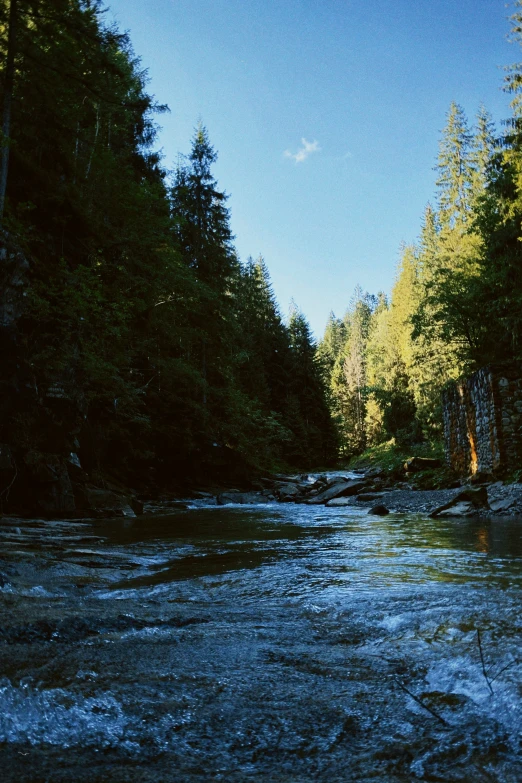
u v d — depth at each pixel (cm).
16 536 862
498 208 2430
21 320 1337
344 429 7269
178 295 2506
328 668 228
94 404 1941
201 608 361
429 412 4003
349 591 407
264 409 4644
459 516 1188
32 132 1669
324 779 139
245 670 224
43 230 1612
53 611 321
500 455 1730
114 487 1964
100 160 2038
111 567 578
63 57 1551
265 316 5788
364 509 1594
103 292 1809
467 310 2602
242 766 146
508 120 2255
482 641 254
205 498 2459
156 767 144
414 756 152
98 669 220
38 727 164
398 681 211
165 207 2325
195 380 2661
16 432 1297
